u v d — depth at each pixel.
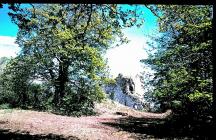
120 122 25.67
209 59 15.11
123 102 56.53
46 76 31.98
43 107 29.00
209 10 15.05
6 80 29.95
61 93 30.69
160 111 44.97
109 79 31.00
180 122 21.66
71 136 15.20
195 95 14.34
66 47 27.92
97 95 30.66
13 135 13.66
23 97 29.83
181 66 16.92
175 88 16.61
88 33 26.73
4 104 28.20
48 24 26.64
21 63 30.88
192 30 15.39
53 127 17.52
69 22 22.41
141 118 31.84
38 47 30.78
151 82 28.20
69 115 27.72
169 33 25.31
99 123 22.94
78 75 30.33
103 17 12.73
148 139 16.31
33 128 16.36
